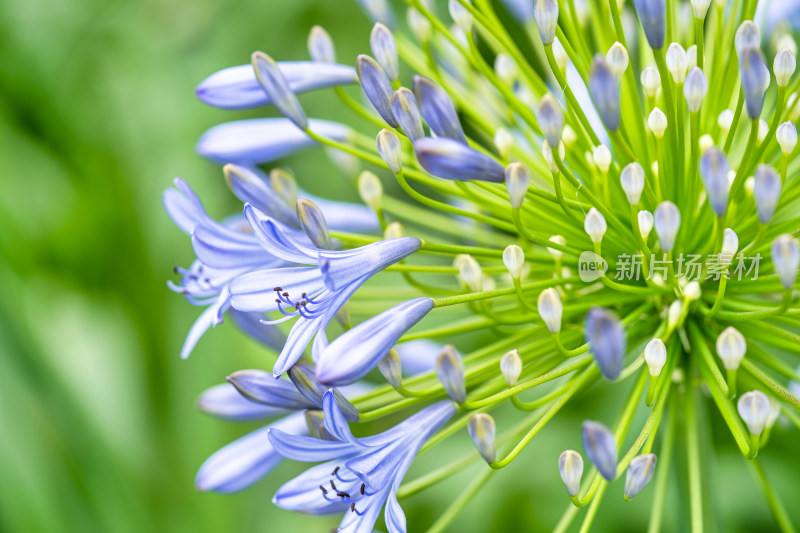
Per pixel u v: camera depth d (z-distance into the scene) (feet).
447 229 1.85
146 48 2.62
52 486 2.08
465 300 1.63
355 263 1.61
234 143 1.84
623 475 2.11
